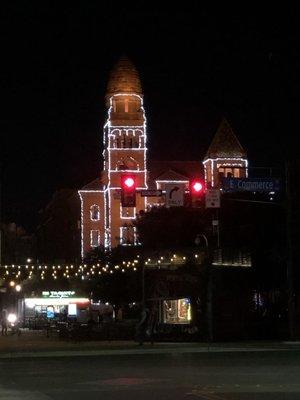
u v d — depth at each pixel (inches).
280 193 1868.8
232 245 2089.1
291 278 1675.7
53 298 2935.5
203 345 1534.2
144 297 1957.4
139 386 796.6
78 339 1873.8
